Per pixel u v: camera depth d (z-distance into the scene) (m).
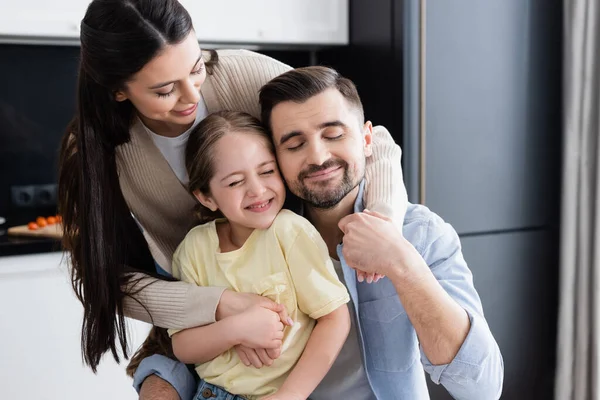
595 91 2.55
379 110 2.60
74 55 2.84
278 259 1.23
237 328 1.19
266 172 1.23
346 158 1.20
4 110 2.77
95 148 1.31
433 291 1.15
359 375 1.31
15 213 2.80
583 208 2.60
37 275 2.34
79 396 2.42
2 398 2.33
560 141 2.68
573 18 2.56
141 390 1.33
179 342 1.26
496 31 2.55
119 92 1.24
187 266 1.32
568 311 2.64
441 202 2.52
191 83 1.20
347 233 1.17
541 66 2.62
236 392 1.23
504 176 2.61
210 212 1.41
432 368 1.22
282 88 1.20
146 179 1.42
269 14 2.64
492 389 1.23
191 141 1.27
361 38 2.68
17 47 2.74
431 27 2.46
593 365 2.59
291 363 1.22
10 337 2.32
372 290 1.29
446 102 2.50
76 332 2.40
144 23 1.13
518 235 2.65
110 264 1.32
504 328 2.67
